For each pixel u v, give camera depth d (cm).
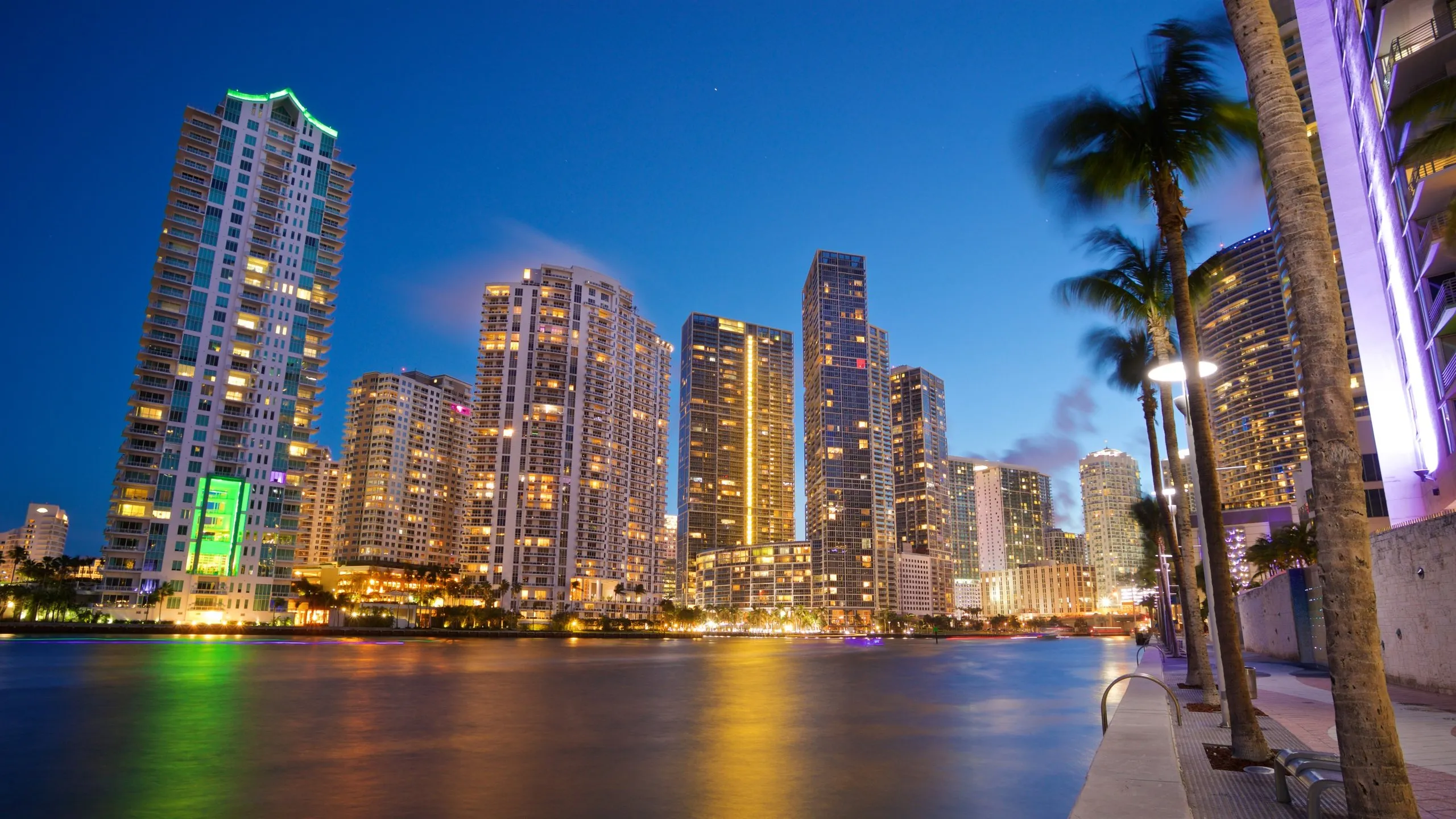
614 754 1938
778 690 4009
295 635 16588
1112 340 3588
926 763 1788
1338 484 835
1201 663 2539
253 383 18712
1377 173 6047
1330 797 1204
